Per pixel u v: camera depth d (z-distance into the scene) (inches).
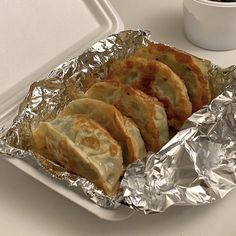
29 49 21.2
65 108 18.8
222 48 22.7
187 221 16.6
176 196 15.8
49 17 22.1
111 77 19.9
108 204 15.8
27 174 17.6
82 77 20.5
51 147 17.8
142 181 15.9
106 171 17.1
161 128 18.4
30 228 16.7
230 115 17.9
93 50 20.8
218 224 16.5
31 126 18.7
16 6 21.5
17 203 17.4
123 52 21.3
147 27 24.2
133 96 18.2
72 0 23.0
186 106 18.6
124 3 25.6
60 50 21.9
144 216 16.7
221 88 19.5
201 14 21.5
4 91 20.3
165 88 19.0
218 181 16.3
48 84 19.6
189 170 16.5
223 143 17.3
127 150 17.7
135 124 18.3
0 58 20.6
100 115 18.2
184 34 23.7
